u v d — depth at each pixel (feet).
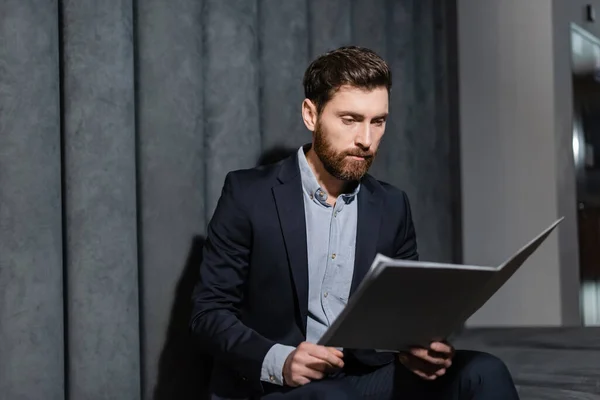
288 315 4.83
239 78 6.34
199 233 5.99
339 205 4.98
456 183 9.74
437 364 4.33
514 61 9.94
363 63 4.68
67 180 5.26
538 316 9.98
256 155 6.47
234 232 4.88
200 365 5.89
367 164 4.77
